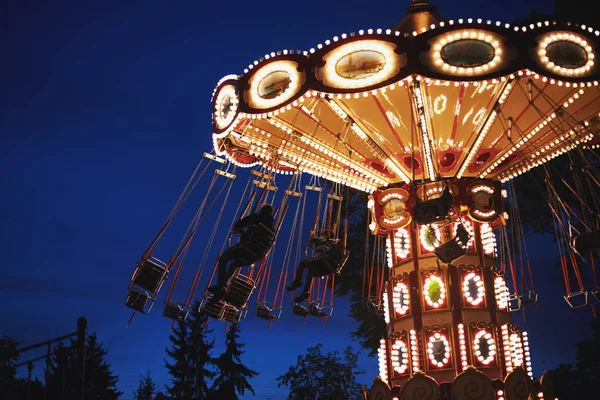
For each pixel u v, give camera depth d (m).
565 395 29.75
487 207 19.45
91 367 45.94
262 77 17.48
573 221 29.73
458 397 17.72
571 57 16.31
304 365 39.75
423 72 16.14
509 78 16.33
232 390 51.09
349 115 17.80
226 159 20.31
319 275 18.42
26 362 12.26
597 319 31.58
